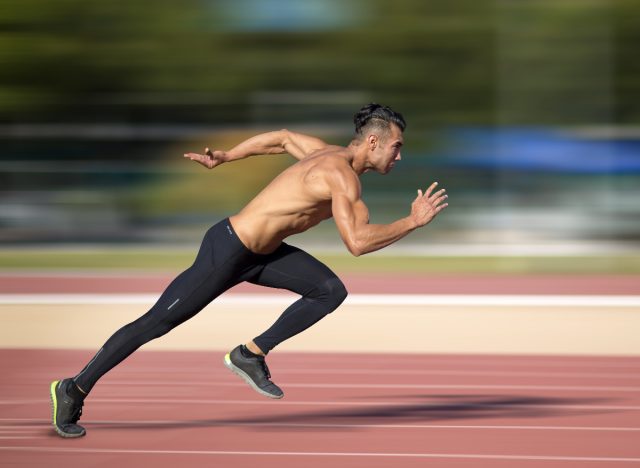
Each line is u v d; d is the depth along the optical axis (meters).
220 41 48.75
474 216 47.16
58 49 49.09
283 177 13.26
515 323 25.47
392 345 22.23
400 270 39.34
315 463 12.46
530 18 47.62
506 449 13.16
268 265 13.52
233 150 14.30
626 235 46.56
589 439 13.75
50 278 36.69
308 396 16.88
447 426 14.56
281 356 20.86
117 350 13.46
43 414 15.48
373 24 48.19
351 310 27.95
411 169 47.44
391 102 48.16
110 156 48.91
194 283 13.26
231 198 48.16
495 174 47.34
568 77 47.53
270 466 12.32
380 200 47.28
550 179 47.16
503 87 47.75
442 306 28.80
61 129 49.19
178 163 48.72
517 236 46.88
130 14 49.19
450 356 20.81
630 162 47.06
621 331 24.14
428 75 47.84
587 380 18.25
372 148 13.30
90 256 44.88
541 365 19.78
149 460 12.62
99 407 16.02
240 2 48.75
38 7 49.09
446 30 47.81
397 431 14.25
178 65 48.94
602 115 47.38
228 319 26.41
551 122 47.41
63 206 48.72
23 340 23.09
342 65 48.31
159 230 48.38
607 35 47.53
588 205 47.00
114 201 48.53
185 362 20.19
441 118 47.75
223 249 13.17
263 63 48.66
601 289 32.88
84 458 12.73
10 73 49.28
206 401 16.50
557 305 28.97
